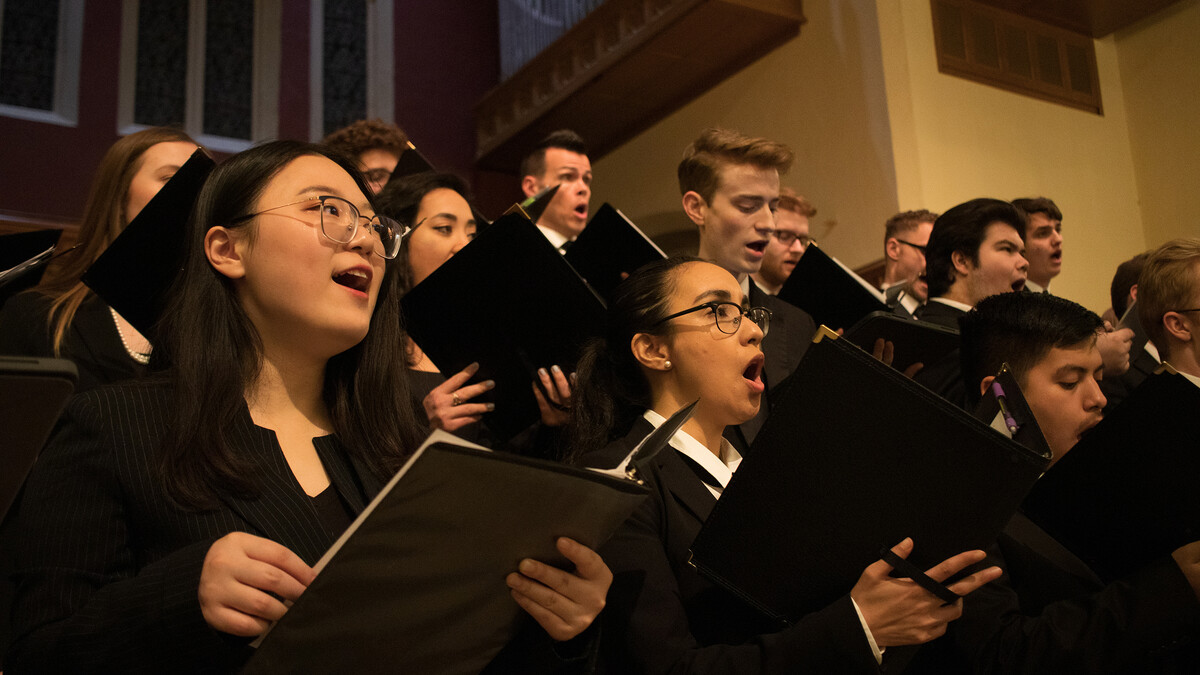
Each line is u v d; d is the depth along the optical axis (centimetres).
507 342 233
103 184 247
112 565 129
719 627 162
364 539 110
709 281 196
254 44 714
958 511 145
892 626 141
